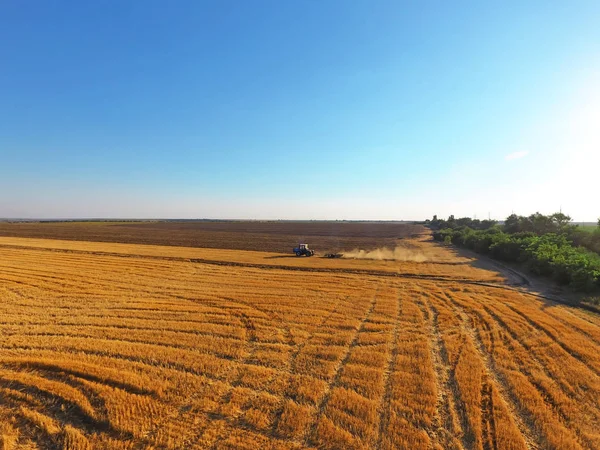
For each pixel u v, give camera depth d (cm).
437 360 1005
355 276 2325
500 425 683
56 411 723
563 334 1191
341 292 1831
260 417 703
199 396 782
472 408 740
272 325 1282
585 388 832
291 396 790
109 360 948
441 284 2083
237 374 895
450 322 1342
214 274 2334
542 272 2350
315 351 1046
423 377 881
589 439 648
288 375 891
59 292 1727
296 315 1407
